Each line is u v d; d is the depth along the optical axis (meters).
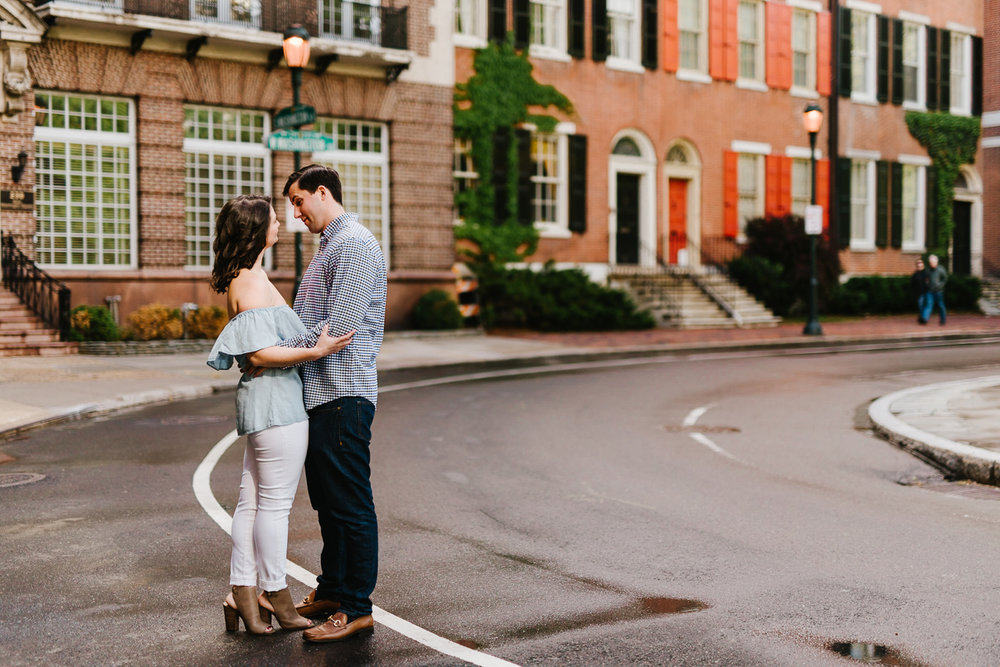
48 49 17.88
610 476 7.87
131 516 6.44
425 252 22.53
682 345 20.22
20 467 8.06
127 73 18.66
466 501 6.96
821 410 11.70
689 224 28.09
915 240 33.28
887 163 31.98
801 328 24.95
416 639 4.26
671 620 4.48
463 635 4.30
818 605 4.69
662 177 27.25
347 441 4.30
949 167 33.69
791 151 29.89
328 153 21.36
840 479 7.78
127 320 18.70
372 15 21.56
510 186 24.36
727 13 28.33
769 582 5.07
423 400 12.50
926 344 21.09
